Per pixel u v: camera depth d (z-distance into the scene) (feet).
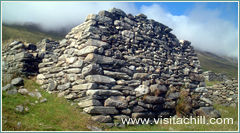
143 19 41.57
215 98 54.13
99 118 28.25
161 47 42.32
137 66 36.73
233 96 51.44
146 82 35.91
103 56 32.40
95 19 34.06
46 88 36.35
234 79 52.85
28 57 40.16
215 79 87.15
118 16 37.76
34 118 26.45
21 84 35.24
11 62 40.65
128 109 31.68
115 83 32.58
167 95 37.91
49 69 38.68
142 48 39.06
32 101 30.71
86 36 32.89
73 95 31.71
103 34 34.06
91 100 28.78
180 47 47.16
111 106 30.07
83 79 31.50
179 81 42.63
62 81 34.86
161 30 44.32
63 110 29.27
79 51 33.53
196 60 48.85
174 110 38.19
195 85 45.01
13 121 24.31
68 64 35.09
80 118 27.76
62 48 39.17
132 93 33.30
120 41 35.86
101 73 31.53
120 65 34.17
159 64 40.24
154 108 34.76
